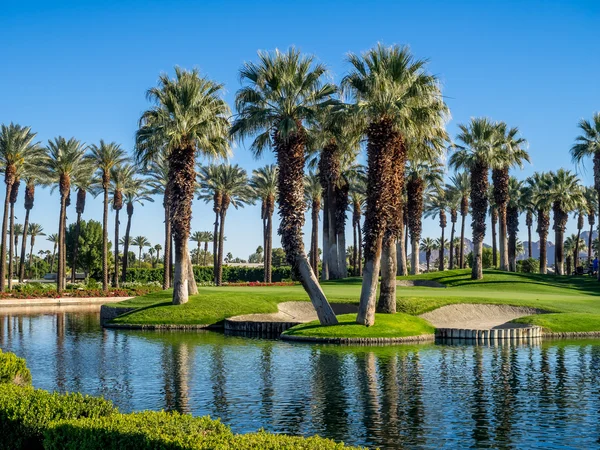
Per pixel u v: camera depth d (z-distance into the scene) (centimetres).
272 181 8419
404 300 4081
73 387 1945
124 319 4028
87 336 3441
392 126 3234
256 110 3441
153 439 826
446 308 4012
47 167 7244
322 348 2909
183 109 4112
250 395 1830
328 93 3472
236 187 8069
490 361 2495
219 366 2352
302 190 3412
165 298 4753
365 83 3247
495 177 7319
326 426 1489
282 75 3372
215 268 8612
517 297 4744
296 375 2156
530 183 9188
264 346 2972
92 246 11481
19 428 1017
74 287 8238
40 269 15325
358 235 9612
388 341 3134
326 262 6756
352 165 6812
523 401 1756
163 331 3781
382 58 3281
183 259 4281
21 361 1445
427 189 9388
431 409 1658
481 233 6506
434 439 1382
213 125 4138
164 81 4231
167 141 4088
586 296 5278
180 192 4225
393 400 1764
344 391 1889
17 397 1083
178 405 1702
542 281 6788
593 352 2783
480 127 6256
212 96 4281
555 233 8794
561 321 3650
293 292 4894
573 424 1509
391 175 3341
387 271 3631
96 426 900
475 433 1430
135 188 8681
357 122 3297
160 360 2498
